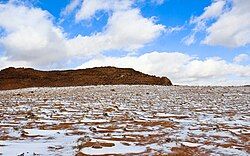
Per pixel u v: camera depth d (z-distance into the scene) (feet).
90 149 26.30
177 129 37.58
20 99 81.97
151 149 26.91
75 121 43.34
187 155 25.20
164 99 80.59
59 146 27.63
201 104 68.64
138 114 51.80
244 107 62.80
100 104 68.39
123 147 27.32
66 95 93.04
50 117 47.44
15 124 40.34
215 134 34.45
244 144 29.55
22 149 26.27
